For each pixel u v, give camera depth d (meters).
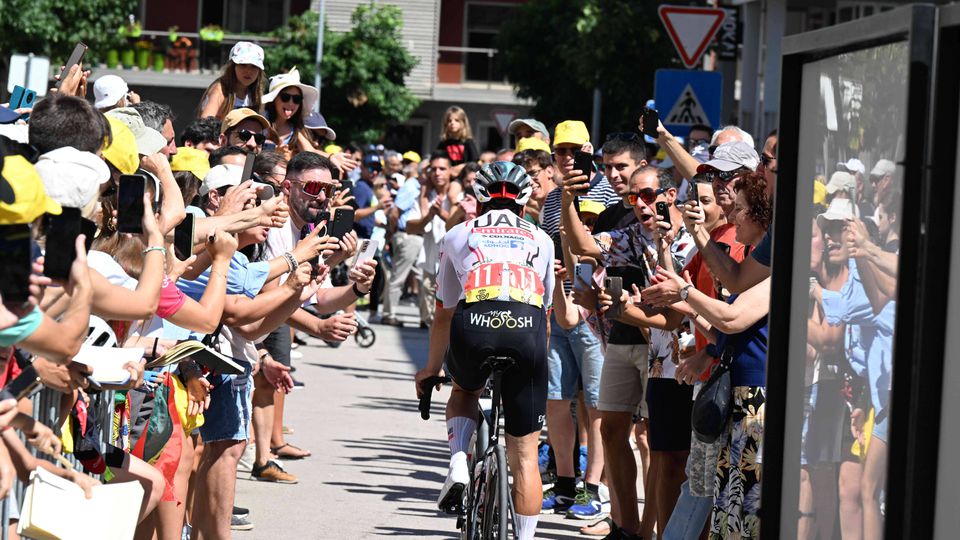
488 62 95.38
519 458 14.77
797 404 9.55
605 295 15.87
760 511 9.88
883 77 8.09
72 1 68.81
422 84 93.81
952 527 7.36
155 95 90.44
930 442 7.48
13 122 12.49
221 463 15.13
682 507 14.55
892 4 50.50
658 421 16.03
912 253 7.43
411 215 41.78
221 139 20.86
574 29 64.06
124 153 11.53
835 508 8.87
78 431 11.34
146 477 12.16
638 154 19.50
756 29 57.25
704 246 13.21
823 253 9.11
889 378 8.02
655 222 15.05
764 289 12.73
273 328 15.11
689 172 18.12
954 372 7.39
